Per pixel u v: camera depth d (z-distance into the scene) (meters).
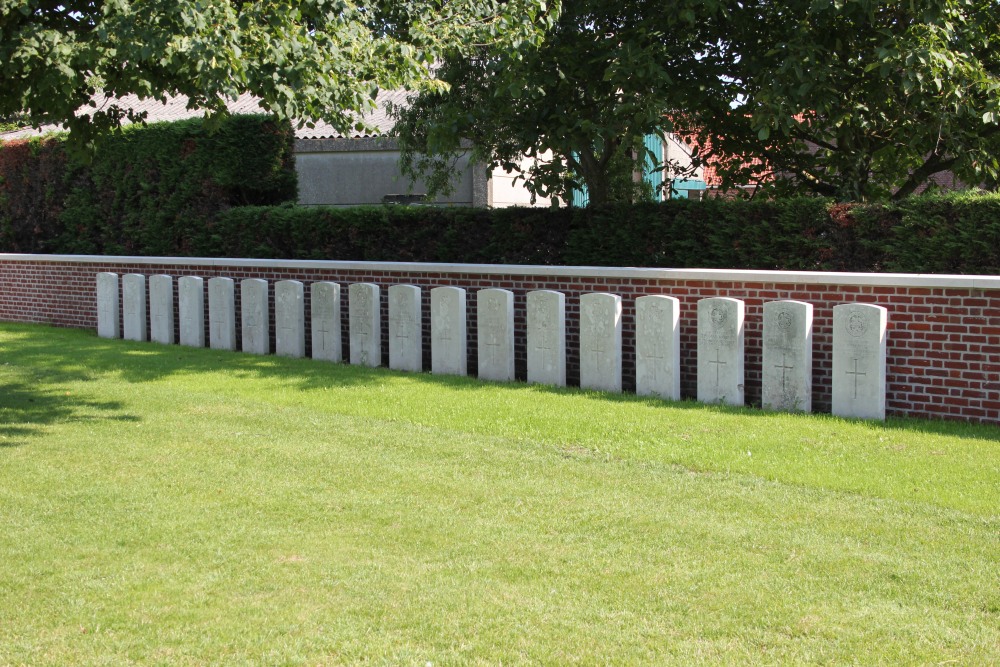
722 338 9.45
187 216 16.36
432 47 10.20
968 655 4.14
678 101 11.91
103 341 14.55
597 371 10.24
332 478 6.86
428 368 12.28
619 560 5.27
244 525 5.88
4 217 18.91
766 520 5.88
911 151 12.55
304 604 4.71
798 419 8.65
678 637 4.34
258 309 13.18
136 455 7.51
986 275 9.55
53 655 4.20
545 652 4.20
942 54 10.16
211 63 7.82
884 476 6.72
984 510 5.98
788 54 10.93
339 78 8.81
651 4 11.62
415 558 5.32
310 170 19.34
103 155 17.30
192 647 4.26
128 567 5.20
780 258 11.30
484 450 7.57
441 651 4.22
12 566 5.21
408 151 14.83
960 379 8.66
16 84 8.84
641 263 12.30
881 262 10.75
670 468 7.02
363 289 12.02
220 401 9.55
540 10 11.12
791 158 13.72
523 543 5.54
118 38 7.83
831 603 4.68
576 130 12.21
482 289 11.12
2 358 12.48
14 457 7.46
